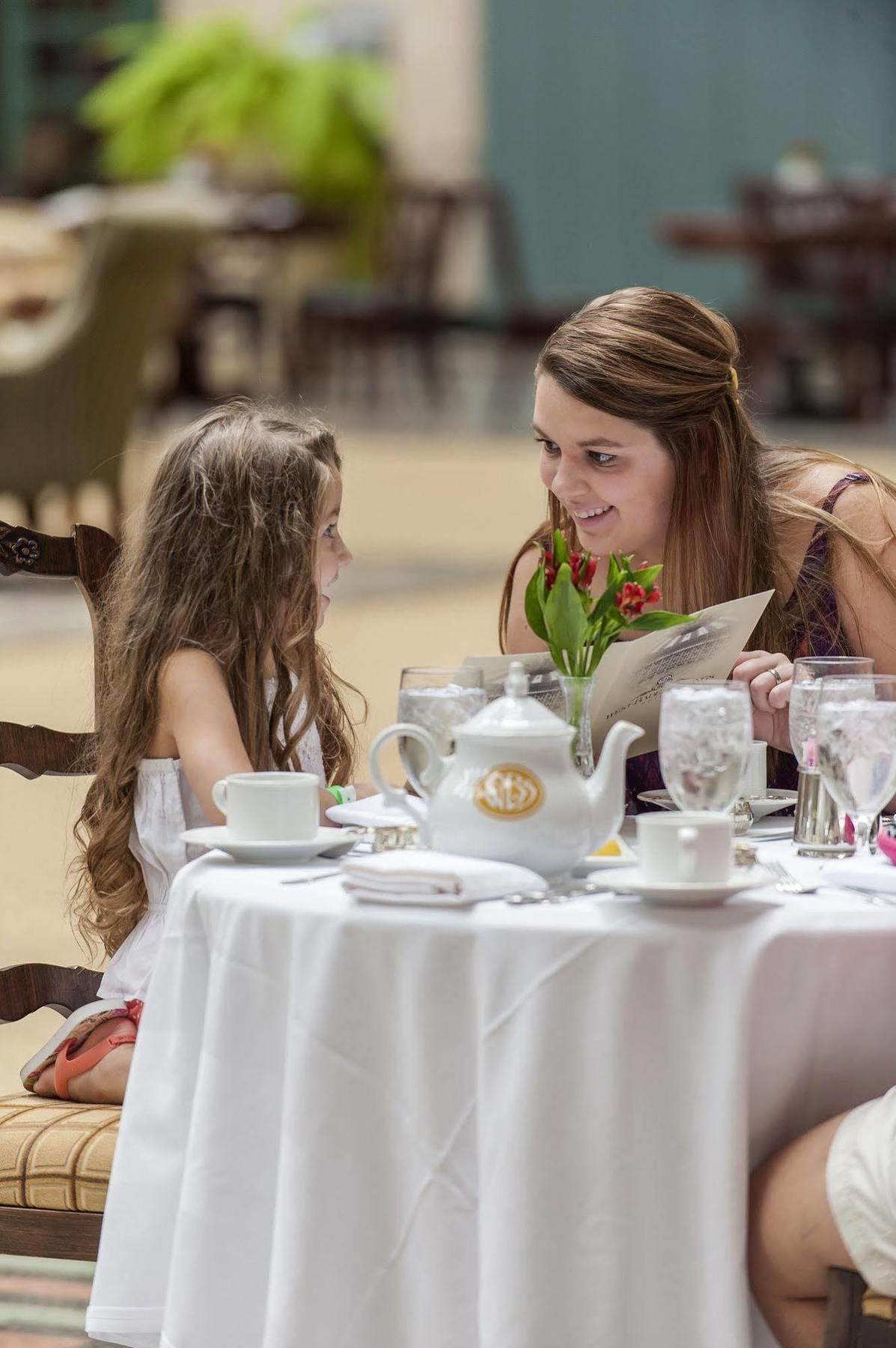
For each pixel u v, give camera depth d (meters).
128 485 14.28
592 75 26.09
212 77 24.05
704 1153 2.54
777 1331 2.70
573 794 2.79
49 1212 3.21
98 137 24.77
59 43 26.58
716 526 3.88
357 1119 2.66
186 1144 2.90
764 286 19.95
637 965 2.53
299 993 2.68
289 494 3.71
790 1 25.02
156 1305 2.93
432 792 2.95
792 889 2.73
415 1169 2.64
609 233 26.44
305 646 3.76
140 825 3.59
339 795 3.65
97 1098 3.47
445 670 3.10
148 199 12.14
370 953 2.63
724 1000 2.52
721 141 25.70
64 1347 3.60
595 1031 2.54
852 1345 2.58
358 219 24.47
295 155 24.06
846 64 24.92
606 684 3.13
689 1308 2.57
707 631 3.14
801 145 19.84
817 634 4.00
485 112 26.50
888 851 2.88
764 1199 2.63
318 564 3.86
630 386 3.74
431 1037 2.61
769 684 3.50
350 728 4.23
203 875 2.93
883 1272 2.52
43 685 8.82
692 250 20.06
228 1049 2.77
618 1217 2.55
